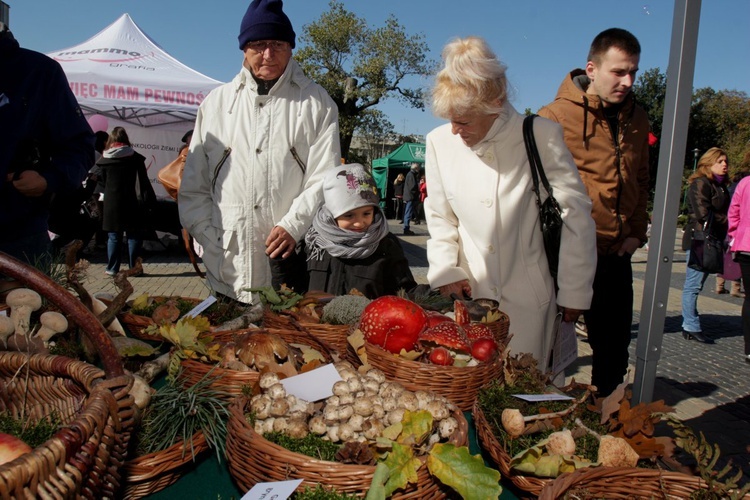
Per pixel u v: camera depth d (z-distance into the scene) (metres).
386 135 31.95
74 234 6.92
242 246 2.50
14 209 2.15
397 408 1.19
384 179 24.31
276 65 2.39
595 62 2.80
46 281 1.03
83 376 1.08
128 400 1.07
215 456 1.34
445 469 1.07
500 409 1.37
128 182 7.16
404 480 1.03
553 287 2.27
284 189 2.50
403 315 1.56
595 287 2.96
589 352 5.14
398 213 22.02
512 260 2.23
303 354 1.56
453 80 1.93
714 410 4.09
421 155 24.19
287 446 1.13
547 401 1.40
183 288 7.02
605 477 1.12
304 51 28.61
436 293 2.38
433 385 1.45
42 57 2.19
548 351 2.28
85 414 0.92
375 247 2.49
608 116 2.87
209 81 9.88
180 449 1.22
